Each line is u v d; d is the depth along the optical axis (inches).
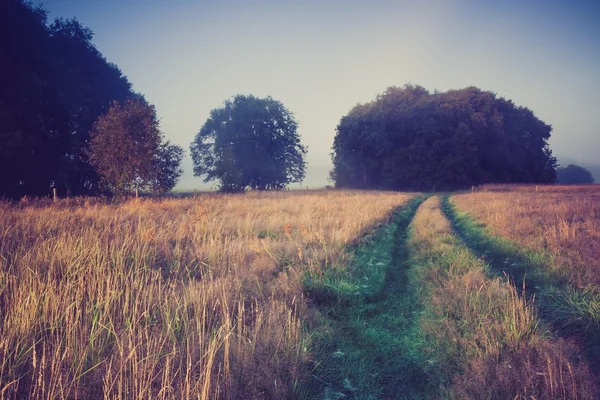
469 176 2160.4
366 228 436.1
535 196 965.2
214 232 375.6
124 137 812.6
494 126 2202.3
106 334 150.1
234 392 122.6
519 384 127.6
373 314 208.8
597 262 250.8
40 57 1068.5
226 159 1471.5
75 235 302.5
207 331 160.2
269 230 412.8
